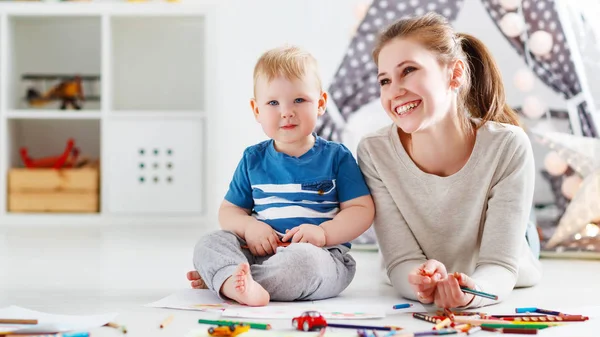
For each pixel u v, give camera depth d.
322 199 1.39
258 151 1.45
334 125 2.46
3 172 3.15
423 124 1.26
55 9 3.17
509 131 1.33
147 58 3.60
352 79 2.48
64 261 1.89
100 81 3.45
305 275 1.25
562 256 2.02
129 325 1.06
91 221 3.10
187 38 3.60
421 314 1.12
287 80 1.37
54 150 3.57
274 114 1.38
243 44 2.86
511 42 2.39
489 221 1.31
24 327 1.02
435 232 1.38
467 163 1.33
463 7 2.42
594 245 2.00
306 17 2.61
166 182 3.13
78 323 1.05
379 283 1.54
